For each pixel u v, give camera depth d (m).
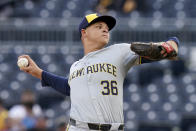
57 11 56.28
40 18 55.56
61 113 42.22
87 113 12.79
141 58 13.01
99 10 51.78
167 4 54.78
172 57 12.38
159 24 47.12
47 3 58.00
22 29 48.59
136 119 42.62
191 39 47.00
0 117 33.22
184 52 46.97
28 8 57.84
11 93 46.28
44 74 14.73
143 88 45.66
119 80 13.02
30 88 46.28
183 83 45.84
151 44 12.02
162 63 47.22
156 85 45.91
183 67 47.47
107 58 13.10
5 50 48.84
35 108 33.34
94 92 12.77
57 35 48.22
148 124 42.56
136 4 52.75
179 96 44.72
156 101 44.28
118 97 12.88
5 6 59.81
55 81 14.67
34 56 48.44
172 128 42.38
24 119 32.41
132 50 12.27
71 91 13.38
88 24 13.40
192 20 47.09
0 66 48.25
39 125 32.50
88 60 13.27
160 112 43.06
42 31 48.41
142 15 52.50
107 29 13.58
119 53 13.15
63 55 48.25
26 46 48.66
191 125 42.75
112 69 12.94
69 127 13.31
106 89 12.75
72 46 48.12
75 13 55.50
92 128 12.72
